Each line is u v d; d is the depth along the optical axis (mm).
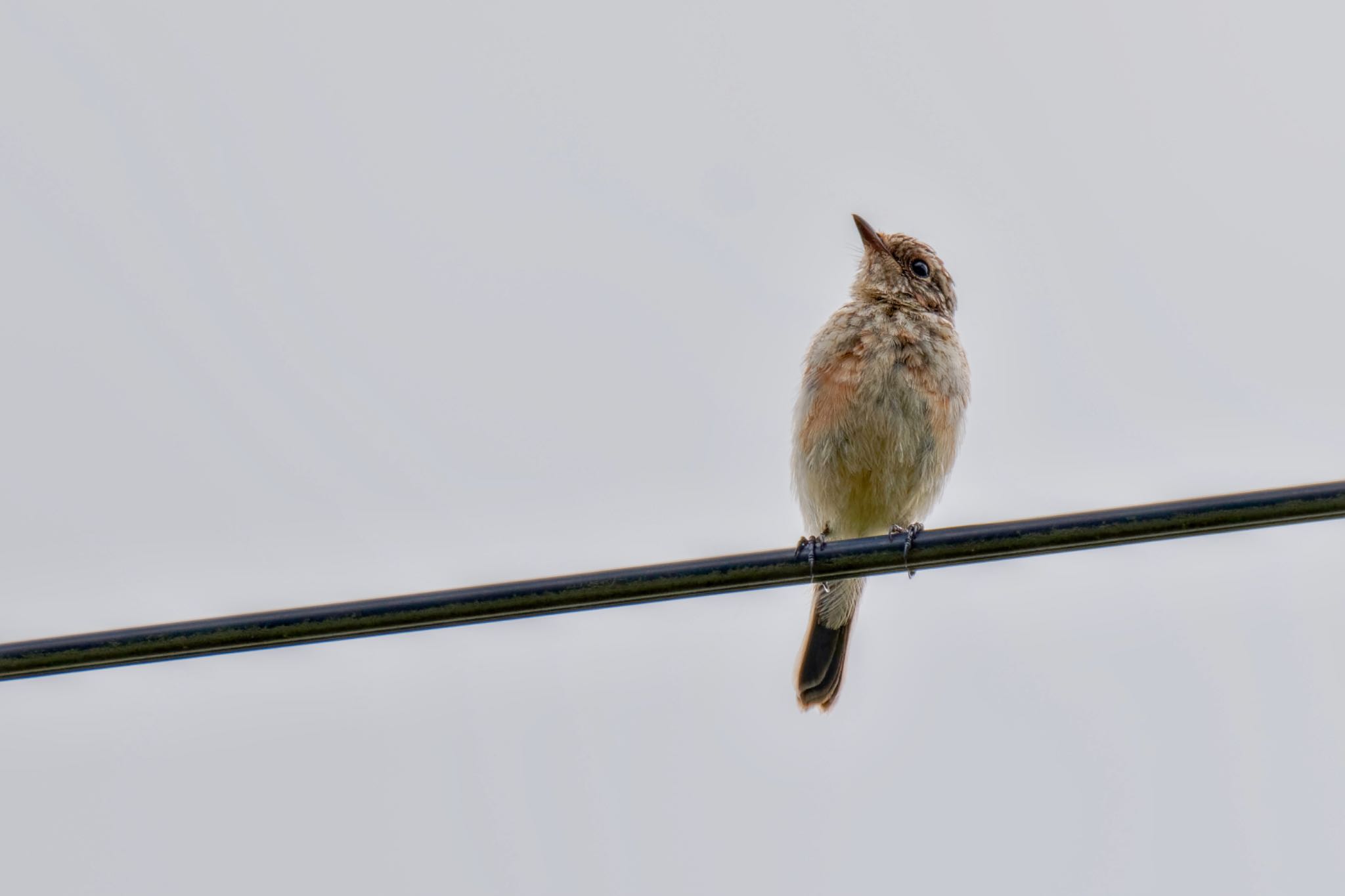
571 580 10664
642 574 10742
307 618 10398
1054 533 10594
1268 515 10133
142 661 10391
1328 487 10062
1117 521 10508
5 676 10422
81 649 10383
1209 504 10289
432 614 10469
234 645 10406
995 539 10820
